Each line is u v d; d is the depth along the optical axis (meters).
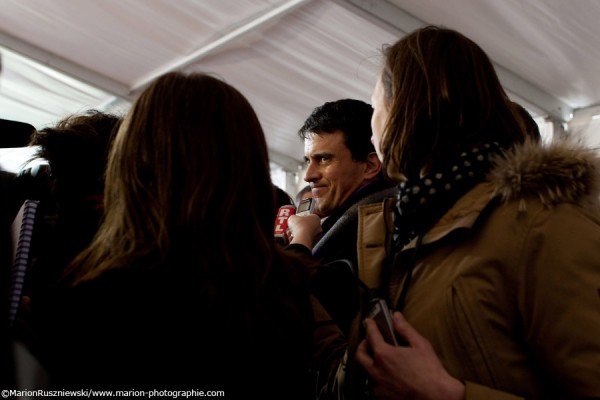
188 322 0.81
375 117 1.12
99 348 0.78
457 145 1.00
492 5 3.30
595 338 0.82
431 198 0.98
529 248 0.88
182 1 4.29
